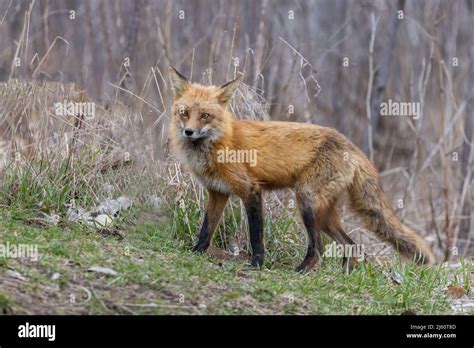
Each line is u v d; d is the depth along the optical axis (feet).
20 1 65.67
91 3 69.51
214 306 28.40
